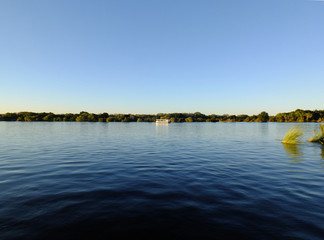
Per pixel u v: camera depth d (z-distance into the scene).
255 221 5.07
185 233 4.59
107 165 11.84
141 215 5.43
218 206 5.98
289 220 5.09
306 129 52.03
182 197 6.71
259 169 10.74
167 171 10.38
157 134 40.50
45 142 24.53
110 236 4.46
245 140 27.92
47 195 6.81
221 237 4.42
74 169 10.78
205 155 15.52
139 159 13.81
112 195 6.88
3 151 17.25
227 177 9.16
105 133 42.44
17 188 7.52
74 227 4.80
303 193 6.98
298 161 12.89
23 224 4.87
